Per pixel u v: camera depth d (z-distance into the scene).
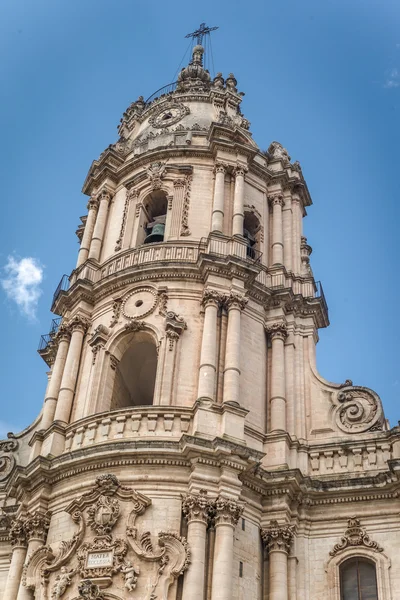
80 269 40.81
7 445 38.31
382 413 34.09
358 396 35.00
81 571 29.03
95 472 31.45
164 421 32.38
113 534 29.58
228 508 29.41
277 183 43.75
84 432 33.53
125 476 30.81
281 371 35.91
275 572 30.11
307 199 44.94
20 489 33.28
